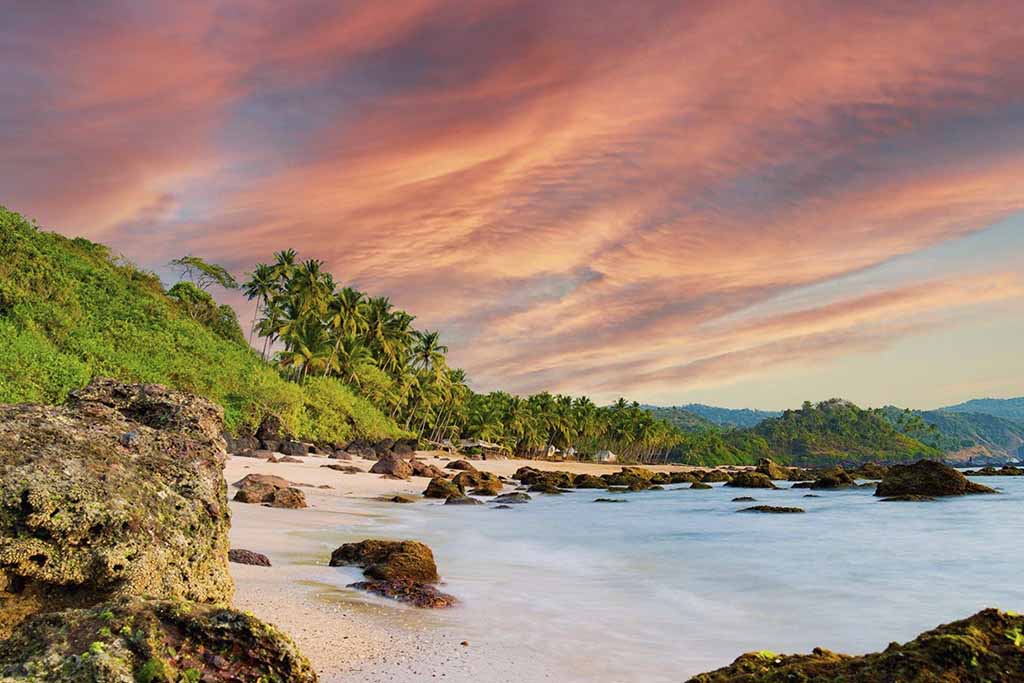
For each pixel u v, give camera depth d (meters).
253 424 72.00
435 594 12.30
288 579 12.78
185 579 7.65
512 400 149.00
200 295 101.56
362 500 34.47
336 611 10.65
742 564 18.72
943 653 5.00
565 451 172.88
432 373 121.44
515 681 8.20
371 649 8.95
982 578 16.39
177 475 8.47
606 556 20.22
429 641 9.52
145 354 70.00
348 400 92.88
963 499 36.75
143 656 5.37
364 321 103.19
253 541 17.75
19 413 8.24
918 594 14.74
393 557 14.02
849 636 11.41
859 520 29.06
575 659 9.40
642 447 194.00
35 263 68.38
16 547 6.52
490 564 18.11
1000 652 5.02
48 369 51.66
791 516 30.89
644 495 47.56
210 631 5.76
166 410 9.95
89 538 6.96
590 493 50.16
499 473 84.38
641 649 10.20
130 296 81.38
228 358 80.12
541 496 46.66
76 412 9.07
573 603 13.41
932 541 22.64
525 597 13.59
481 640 9.83
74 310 68.31
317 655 8.48
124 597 6.10
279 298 97.38
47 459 7.36
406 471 54.25
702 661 9.66
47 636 5.56
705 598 14.41
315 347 98.81
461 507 33.94
